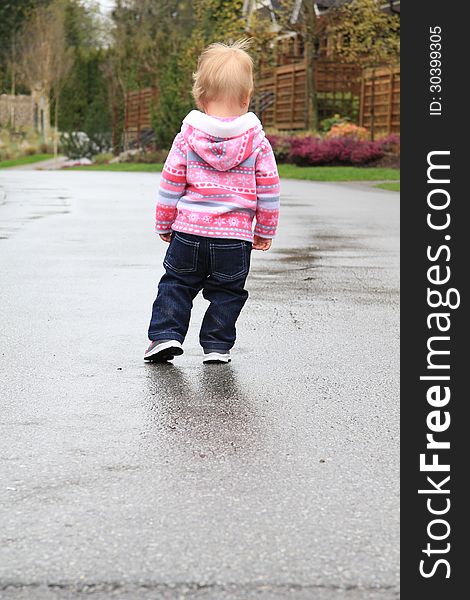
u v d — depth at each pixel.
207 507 2.79
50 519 2.69
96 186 19.06
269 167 4.56
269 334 5.22
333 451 3.33
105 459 3.20
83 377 4.27
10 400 3.89
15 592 2.29
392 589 2.34
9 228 10.41
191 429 3.54
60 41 54.78
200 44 35.78
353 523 2.71
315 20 31.89
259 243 4.72
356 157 28.12
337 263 8.10
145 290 6.50
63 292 6.39
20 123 56.66
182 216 4.55
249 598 2.27
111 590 2.29
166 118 39.22
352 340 5.11
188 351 4.81
